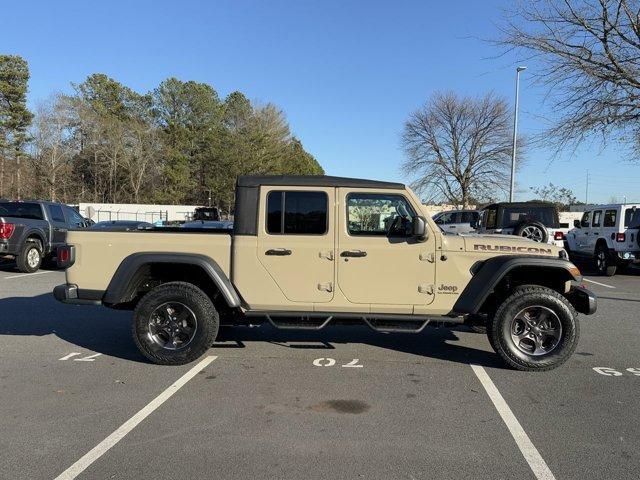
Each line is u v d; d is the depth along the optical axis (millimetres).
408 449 3752
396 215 5656
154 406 4551
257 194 5645
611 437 3979
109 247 5711
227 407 4539
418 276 5613
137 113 65125
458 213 21625
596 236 14922
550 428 4137
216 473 3400
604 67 14852
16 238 13695
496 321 5590
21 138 52656
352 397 4809
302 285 5641
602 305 9758
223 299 6055
